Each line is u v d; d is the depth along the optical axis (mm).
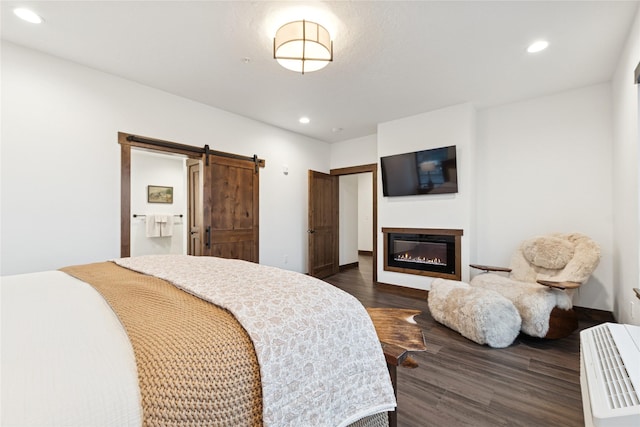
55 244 2477
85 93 2637
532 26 2064
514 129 3488
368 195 8539
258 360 688
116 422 494
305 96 3318
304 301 944
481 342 2359
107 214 2756
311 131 4691
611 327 1430
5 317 834
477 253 3729
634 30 1984
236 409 625
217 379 626
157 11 1913
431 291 2982
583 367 1407
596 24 2037
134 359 616
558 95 3213
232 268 1418
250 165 4039
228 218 3770
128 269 1538
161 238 5559
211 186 3588
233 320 800
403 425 1479
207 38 2217
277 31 2049
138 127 2973
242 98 3361
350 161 5176
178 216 5777
